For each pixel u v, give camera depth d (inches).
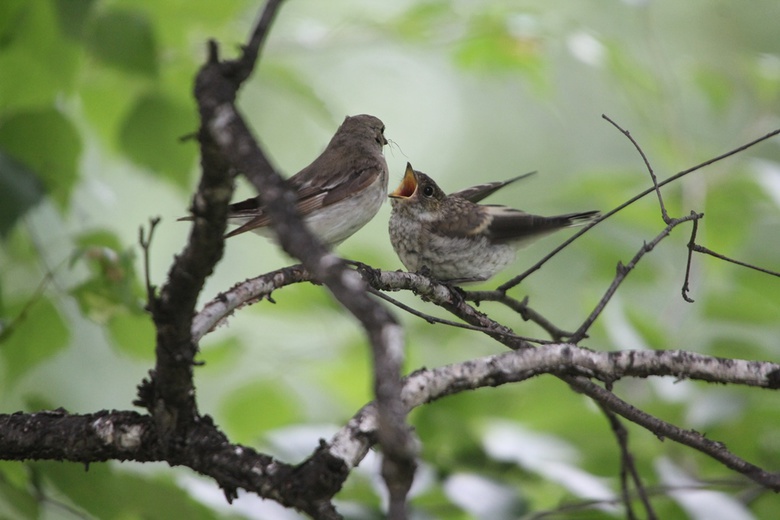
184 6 343.0
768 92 461.1
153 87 335.9
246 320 481.4
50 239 323.6
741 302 397.4
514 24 410.6
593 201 457.7
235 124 142.9
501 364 197.2
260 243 618.8
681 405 346.9
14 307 310.2
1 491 251.0
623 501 272.8
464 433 327.3
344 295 124.5
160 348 173.5
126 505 255.4
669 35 565.9
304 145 593.6
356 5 474.9
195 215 158.2
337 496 305.4
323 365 396.5
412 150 665.0
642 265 436.8
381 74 607.8
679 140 432.1
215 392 473.7
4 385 314.7
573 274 553.6
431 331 412.5
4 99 305.0
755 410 338.0
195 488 279.9
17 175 282.5
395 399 122.4
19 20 293.0
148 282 167.0
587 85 630.5
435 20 409.4
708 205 413.1
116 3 320.2
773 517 341.1
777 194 404.8
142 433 190.5
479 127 672.4
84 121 346.9
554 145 662.5
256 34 152.9
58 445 194.9
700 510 287.6
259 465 175.5
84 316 287.6
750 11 571.2
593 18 541.0
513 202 659.4
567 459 346.9
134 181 552.4
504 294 269.3
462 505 288.5
